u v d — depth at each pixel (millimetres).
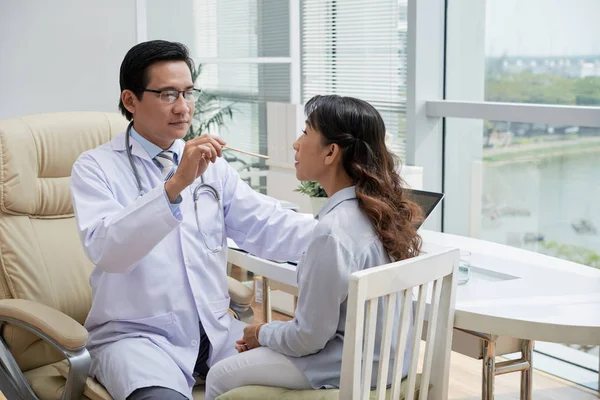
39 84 3486
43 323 1890
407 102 3680
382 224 1635
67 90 3564
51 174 2299
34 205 2248
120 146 2107
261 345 1762
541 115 3170
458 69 3619
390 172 1713
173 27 3865
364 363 1482
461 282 2041
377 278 1442
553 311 1803
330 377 1635
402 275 1503
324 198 2617
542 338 1732
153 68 2008
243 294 2277
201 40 3969
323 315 1580
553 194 3260
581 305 1852
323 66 4242
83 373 1863
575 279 2096
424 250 2438
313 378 1632
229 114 4125
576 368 3182
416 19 3561
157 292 2031
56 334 1852
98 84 3652
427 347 1683
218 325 2115
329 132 1657
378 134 1686
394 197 1689
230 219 2248
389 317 1509
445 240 2605
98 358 1975
